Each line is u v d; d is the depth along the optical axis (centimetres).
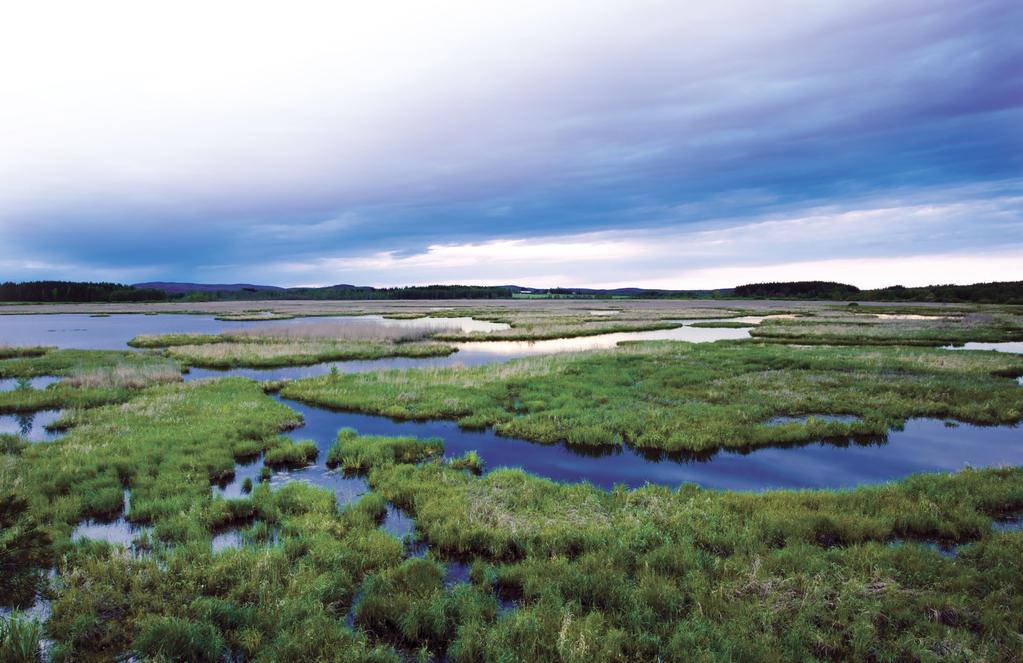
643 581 686
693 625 596
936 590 658
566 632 582
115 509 956
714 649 562
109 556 748
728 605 630
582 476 1184
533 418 1616
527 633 590
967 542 814
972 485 1001
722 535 815
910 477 1072
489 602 658
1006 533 794
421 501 984
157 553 772
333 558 749
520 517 902
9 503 674
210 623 592
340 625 615
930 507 902
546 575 718
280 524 895
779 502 938
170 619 588
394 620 632
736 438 1408
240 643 583
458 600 657
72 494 986
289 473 1182
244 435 1412
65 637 581
